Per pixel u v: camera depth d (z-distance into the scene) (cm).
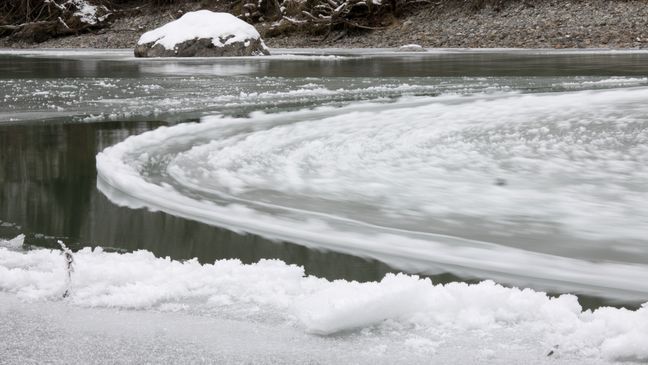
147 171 574
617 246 378
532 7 3594
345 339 243
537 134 724
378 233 403
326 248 378
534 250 373
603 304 298
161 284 290
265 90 1344
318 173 562
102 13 4750
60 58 2847
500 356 229
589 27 3281
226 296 280
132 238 399
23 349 233
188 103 1126
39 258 328
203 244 387
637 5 3350
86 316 260
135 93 1309
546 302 268
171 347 236
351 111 955
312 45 3906
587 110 900
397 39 3728
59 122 912
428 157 618
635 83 1352
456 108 951
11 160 643
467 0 3794
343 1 4091
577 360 227
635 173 552
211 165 595
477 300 268
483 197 484
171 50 2828
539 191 500
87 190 520
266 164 598
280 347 236
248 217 438
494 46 3366
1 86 1481
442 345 238
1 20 4841
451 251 371
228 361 226
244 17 4384
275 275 303
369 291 264
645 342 229
